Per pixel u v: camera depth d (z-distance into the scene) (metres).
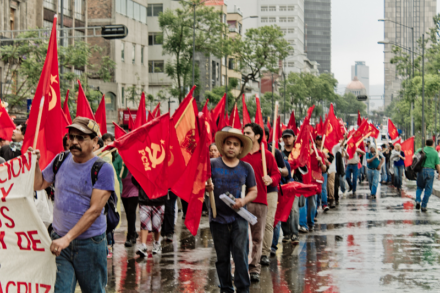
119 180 10.12
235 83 63.44
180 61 49.09
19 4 38.62
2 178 4.99
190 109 7.27
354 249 10.32
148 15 64.31
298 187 9.58
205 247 10.59
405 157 22.64
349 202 18.77
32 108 5.76
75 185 5.04
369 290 7.40
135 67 58.91
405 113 76.75
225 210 6.65
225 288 6.76
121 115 54.00
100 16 54.94
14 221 4.96
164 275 8.26
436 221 14.10
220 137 6.77
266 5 168.75
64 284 5.00
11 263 5.00
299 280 7.95
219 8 75.62
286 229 11.15
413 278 8.05
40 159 6.21
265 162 7.87
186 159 7.28
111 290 7.41
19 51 30.70
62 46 30.84
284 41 53.38
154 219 9.80
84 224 4.93
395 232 12.34
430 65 58.09
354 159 21.12
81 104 10.78
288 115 101.12
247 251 6.74
